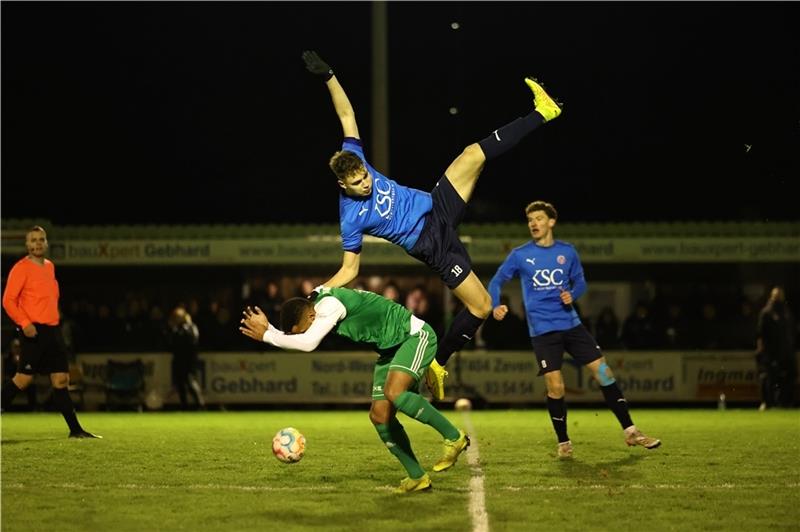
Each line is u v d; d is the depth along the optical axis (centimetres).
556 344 1711
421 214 1482
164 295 3638
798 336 3509
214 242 3519
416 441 1919
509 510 1196
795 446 1841
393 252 3497
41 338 2002
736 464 1582
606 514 1174
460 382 3469
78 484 1395
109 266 3619
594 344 1719
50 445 1875
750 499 1268
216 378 3522
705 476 1453
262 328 1227
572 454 1709
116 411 3528
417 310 3428
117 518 1156
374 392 1331
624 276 3600
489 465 1575
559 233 3638
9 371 3356
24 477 1459
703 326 3500
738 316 3509
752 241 3466
